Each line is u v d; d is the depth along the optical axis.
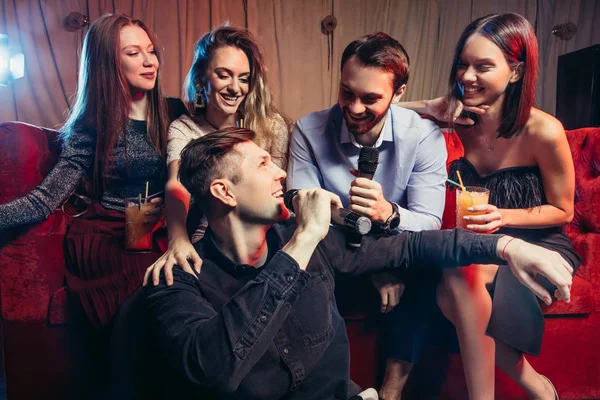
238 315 1.03
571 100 3.55
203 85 1.96
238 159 1.20
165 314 1.13
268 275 1.08
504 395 1.76
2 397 1.99
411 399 1.77
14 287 1.82
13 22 4.11
